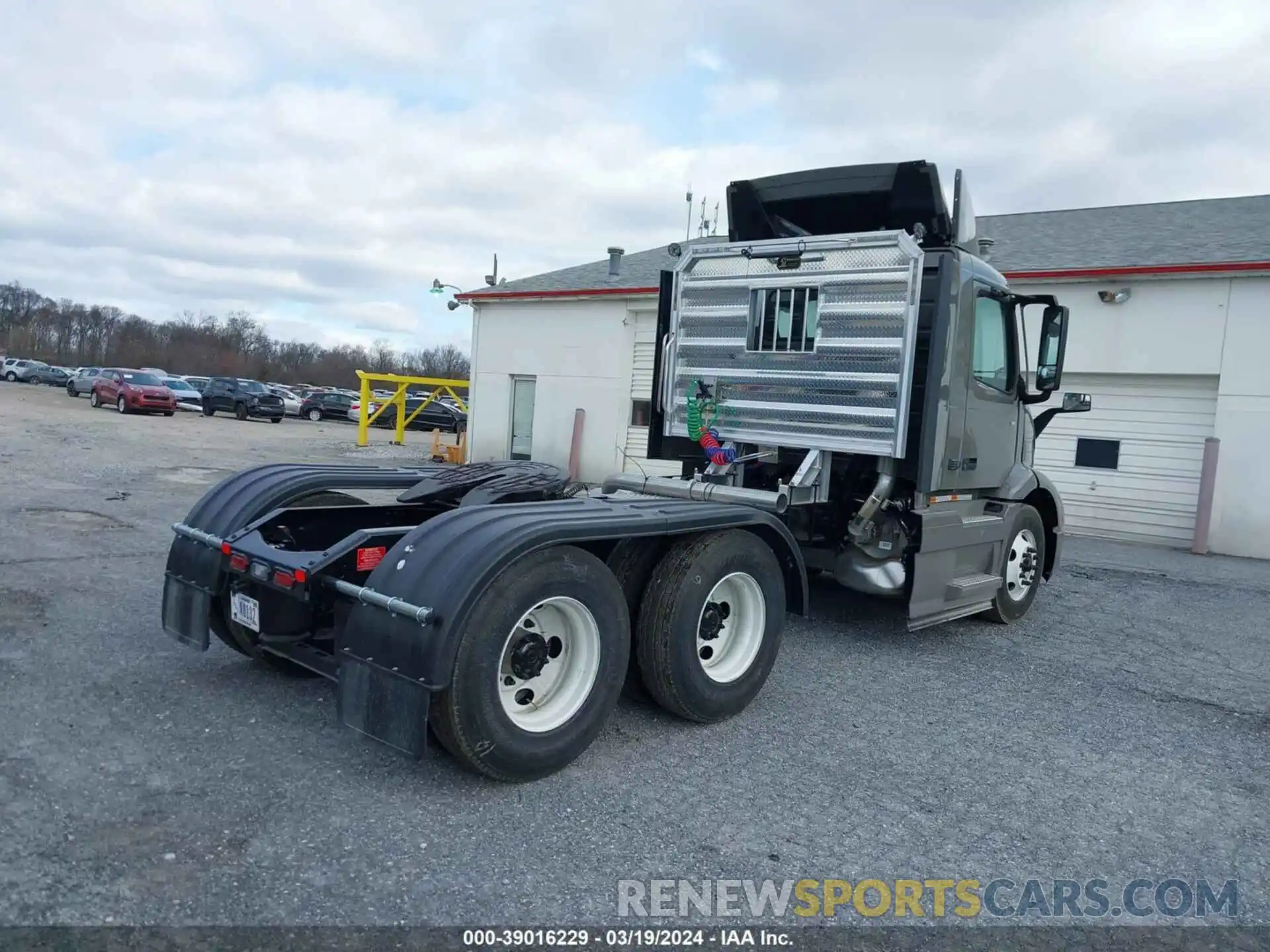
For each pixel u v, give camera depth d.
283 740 4.15
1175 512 12.25
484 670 3.61
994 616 7.30
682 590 4.48
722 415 6.57
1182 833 3.86
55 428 22.47
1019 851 3.61
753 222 6.79
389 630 3.61
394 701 3.55
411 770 3.95
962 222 6.12
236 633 4.89
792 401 6.20
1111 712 5.41
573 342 17.61
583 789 3.90
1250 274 11.38
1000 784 4.25
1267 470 11.45
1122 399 12.57
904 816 3.85
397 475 5.72
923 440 5.86
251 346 100.81
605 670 4.12
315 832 3.37
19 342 96.56
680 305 6.86
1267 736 5.13
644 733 4.61
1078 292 12.55
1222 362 11.67
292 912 2.87
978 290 6.36
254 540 4.55
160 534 9.02
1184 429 12.16
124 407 32.12
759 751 4.46
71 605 6.14
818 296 6.07
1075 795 4.18
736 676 4.85
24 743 3.94
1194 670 6.40
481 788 3.82
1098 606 8.45
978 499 6.88
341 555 4.14
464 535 3.77
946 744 4.72
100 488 12.12
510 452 18.81
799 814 3.80
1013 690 5.74
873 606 7.85
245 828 3.36
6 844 3.12
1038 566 7.67
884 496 5.97
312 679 4.95
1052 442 13.12
